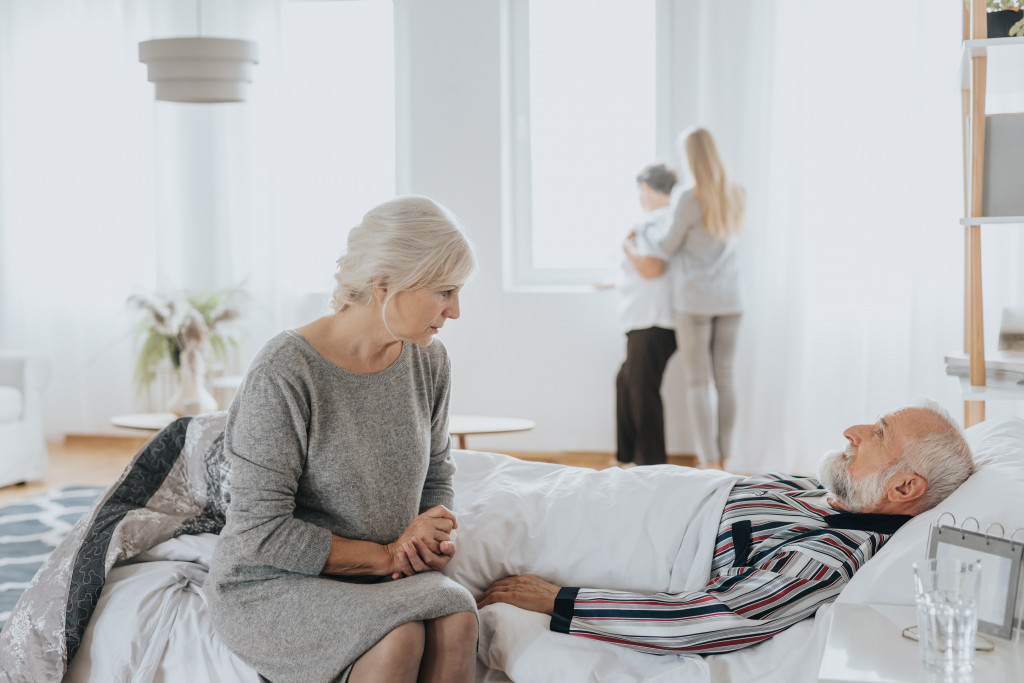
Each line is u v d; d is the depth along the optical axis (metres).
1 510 3.79
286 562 1.49
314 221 5.14
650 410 4.38
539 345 4.90
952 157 4.23
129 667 1.61
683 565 1.74
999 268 4.11
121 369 5.26
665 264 4.29
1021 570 1.29
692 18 4.60
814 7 4.32
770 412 4.50
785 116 4.40
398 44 5.02
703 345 4.28
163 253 5.12
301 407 1.52
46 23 5.18
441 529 1.61
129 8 5.08
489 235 4.90
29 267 5.28
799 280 4.41
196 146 5.06
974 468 1.69
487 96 4.84
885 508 1.66
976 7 2.24
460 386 4.99
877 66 4.29
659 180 4.36
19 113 5.22
